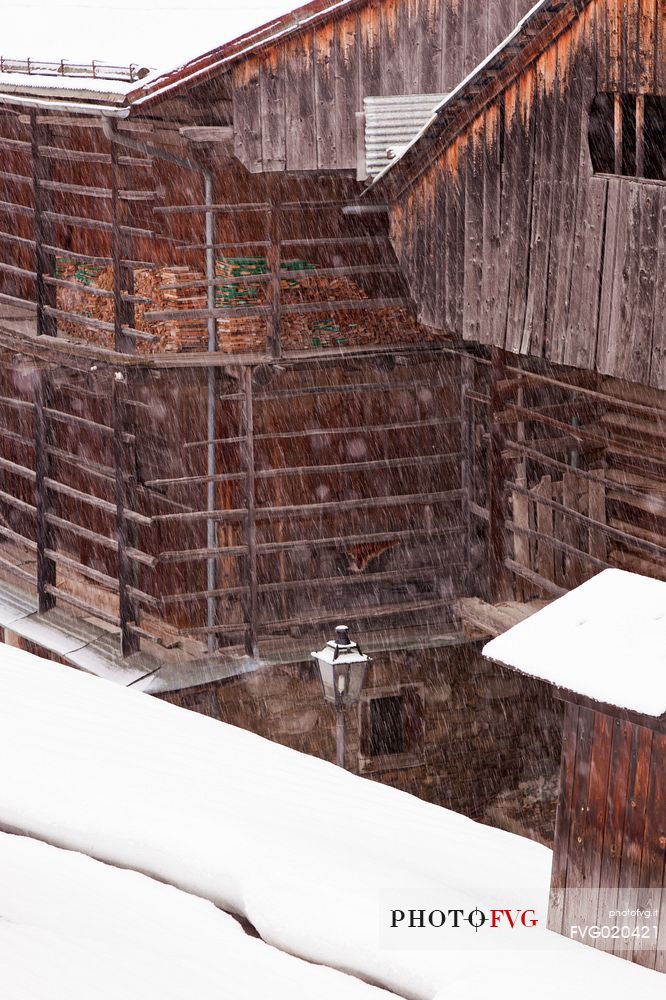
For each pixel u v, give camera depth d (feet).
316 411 59.36
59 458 65.41
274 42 50.96
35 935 25.67
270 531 59.36
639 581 27.86
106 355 55.88
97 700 42.47
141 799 32.42
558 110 43.42
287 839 30.42
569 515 51.03
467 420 59.36
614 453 57.00
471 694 59.41
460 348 59.11
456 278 48.39
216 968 24.89
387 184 49.67
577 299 43.65
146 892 28.37
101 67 54.29
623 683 25.45
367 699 57.93
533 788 60.85
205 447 58.18
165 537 59.72
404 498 59.26
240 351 56.49
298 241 56.13
